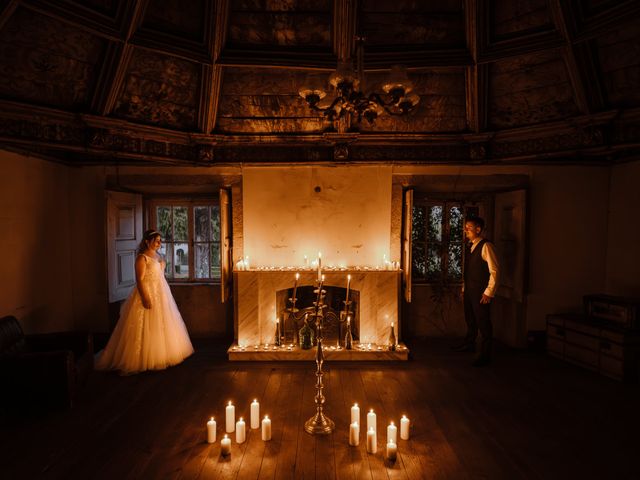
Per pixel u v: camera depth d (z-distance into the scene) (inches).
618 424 126.0
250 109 181.8
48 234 185.5
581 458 107.4
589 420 128.6
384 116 183.9
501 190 216.2
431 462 105.7
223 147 195.6
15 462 104.4
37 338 150.1
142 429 122.3
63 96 146.9
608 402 141.9
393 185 200.1
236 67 168.2
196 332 224.5
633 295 186.9
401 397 146.3
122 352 168.7
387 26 157.4
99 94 151.4
